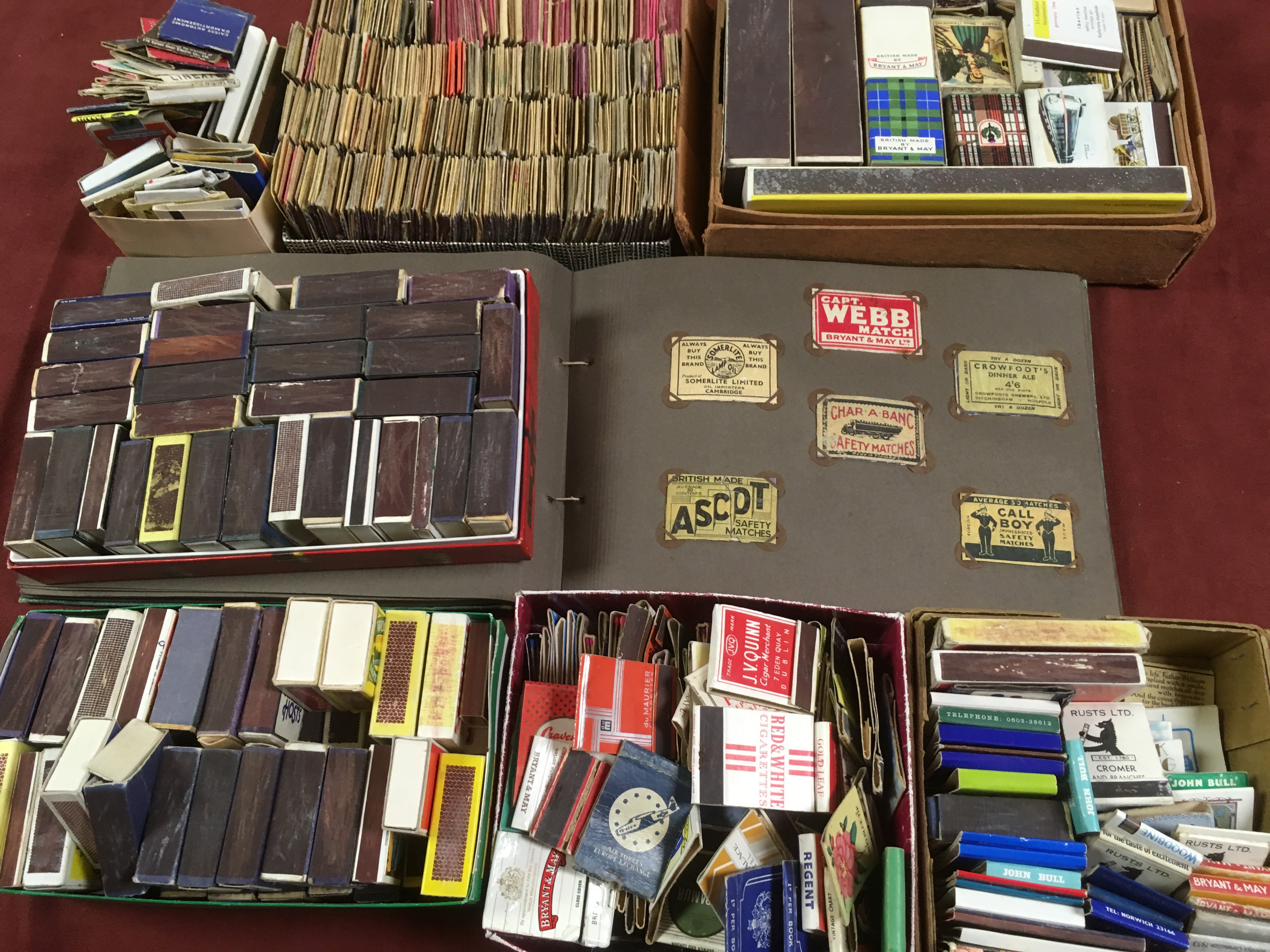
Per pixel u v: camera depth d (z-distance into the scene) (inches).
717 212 19.7
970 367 20.0
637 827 14.7
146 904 18.1
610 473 19.3
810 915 13.4
